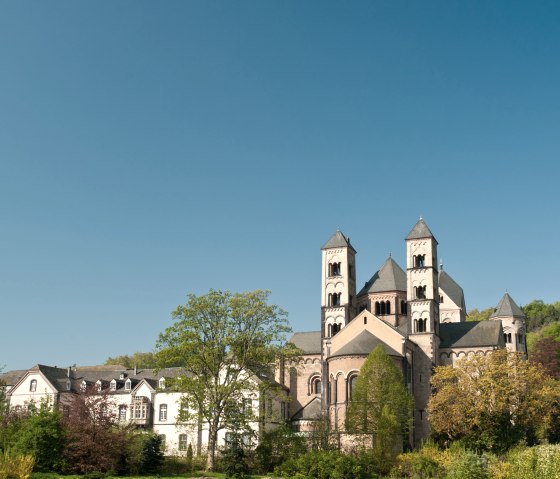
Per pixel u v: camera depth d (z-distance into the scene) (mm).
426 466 80375
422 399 114750
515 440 93062
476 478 60781
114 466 73562
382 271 132875
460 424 95000
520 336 147125
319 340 135750
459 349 119688
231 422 90500
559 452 55500
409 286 122062
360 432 91188
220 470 86250
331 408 108375
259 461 87312
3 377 142750
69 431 72688
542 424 98375
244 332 93188
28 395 130625
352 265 131750
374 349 99125
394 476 80375
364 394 93938
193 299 92750
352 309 128375
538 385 97000
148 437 79875
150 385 128000
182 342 90375
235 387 90688
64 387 132125
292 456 86375
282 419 114750
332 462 79250
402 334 113250
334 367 109625
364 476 80250
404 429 94812
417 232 124375
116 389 132875
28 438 70125
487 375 94938
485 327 123250
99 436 72312
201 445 116125
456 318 155125
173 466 83688
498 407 93438
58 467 70750
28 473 60562
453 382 103938
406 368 111625
